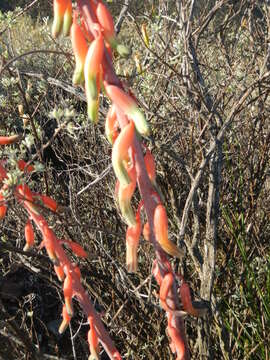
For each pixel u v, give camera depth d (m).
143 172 1.34
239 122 3.27
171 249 1.37
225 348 2.44
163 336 2.61
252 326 2.54
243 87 3.04
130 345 2.77
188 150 2.98
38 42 4.77
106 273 2.89
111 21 1.25
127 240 1.40
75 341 3.30
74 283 1.66
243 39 3.53
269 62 3.20
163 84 3.18
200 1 4.07
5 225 3.28
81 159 3.48
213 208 2.36
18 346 2.76
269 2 3.28
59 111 1.99
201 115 2.62
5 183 1.61
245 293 2.85
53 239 1.64
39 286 3.53
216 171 2.40
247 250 2.97
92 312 1.68
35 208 1.60
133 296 2.88
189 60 2.91
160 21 3.41
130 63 3.64
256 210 3.27
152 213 1.38
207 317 2.32
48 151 4.05
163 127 3.18
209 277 2.32
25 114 2.97
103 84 1.30
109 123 1.39
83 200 3.27
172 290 1.52
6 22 2.95
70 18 1.28
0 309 2.57
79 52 1.26
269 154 3.27
